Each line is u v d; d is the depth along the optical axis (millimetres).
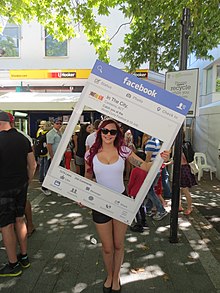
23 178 3443
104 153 2975
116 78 2830
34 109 9430
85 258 3867
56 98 9906
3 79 14148
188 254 4039
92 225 5137
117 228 3031
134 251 4125
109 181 2938
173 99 2824
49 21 8398
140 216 4961
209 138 11250
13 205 3383
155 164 2924
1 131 3402
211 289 3195
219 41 9602
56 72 13891
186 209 6262
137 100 2842
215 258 3924
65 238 4543
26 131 12062
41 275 3436
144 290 3172
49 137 6934
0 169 3287
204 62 15305
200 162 10031
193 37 8180
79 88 13977
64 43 16094
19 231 3510
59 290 3146
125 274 3490
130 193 3846
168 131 2859
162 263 3773
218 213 6023
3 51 16266
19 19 8195
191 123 13977
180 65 4500
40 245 4273
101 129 2934
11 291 3115
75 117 2879
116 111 2863
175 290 3174
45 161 7531
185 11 4406
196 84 4324
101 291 3135
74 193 2951
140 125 2867
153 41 9352
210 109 11102
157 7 6309
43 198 6961
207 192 8008
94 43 8281
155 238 4602
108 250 3049
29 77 13938
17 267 3414
